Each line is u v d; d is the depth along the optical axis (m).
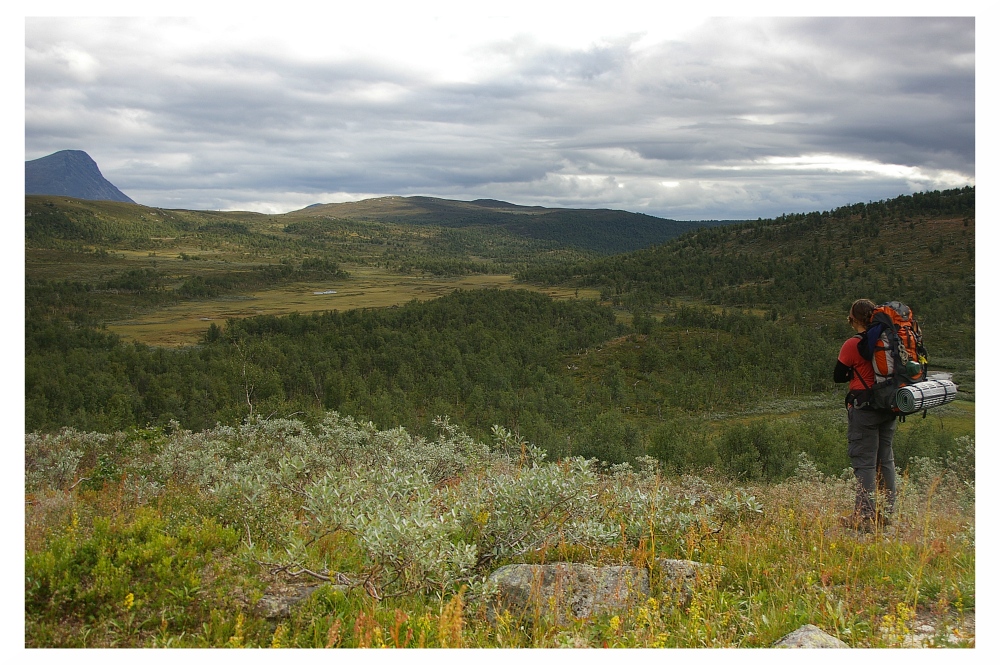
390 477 5.20
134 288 156.75
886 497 4.90
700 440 51.34
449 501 5.02
